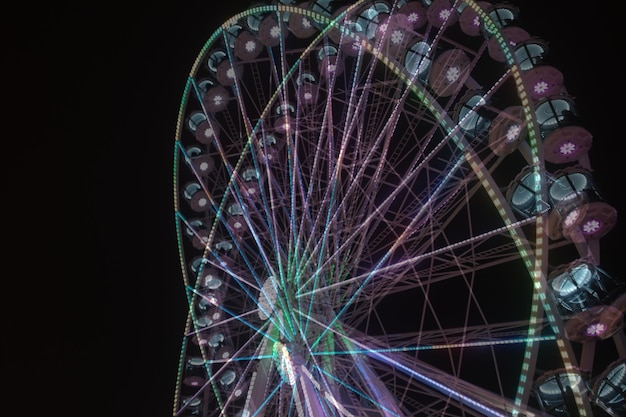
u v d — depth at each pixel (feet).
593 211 36.27
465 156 39.55
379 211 42.37
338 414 40.06
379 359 39.86
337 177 45.80
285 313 44.32
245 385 51.42
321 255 44.62
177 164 55.36
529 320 33.94
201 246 56.70
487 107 42.01
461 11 47.34
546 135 39.19
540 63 41.73
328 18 50.19
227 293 54.85
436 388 36.01
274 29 55.31
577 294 36.19
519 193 38.58
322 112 51.03
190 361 54.60
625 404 32.48
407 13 48.26
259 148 53.11
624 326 34.99
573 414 32.76
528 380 32.55
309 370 42.01
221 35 57.16
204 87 58.59
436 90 45.78
